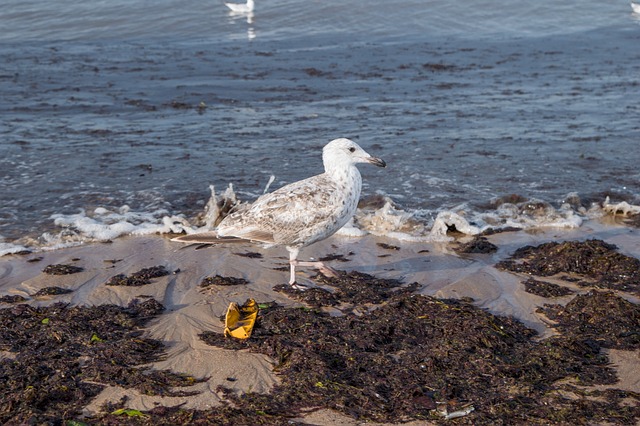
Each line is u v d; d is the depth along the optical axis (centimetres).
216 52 2872
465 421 657
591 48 2991
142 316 864
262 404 682
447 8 3841
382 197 1296
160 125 1788
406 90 2217
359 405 682
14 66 2492
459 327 813
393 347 787
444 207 1267
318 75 2431
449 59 2750
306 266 960
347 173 930
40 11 3559
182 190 1330
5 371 735
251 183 1365
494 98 2105
